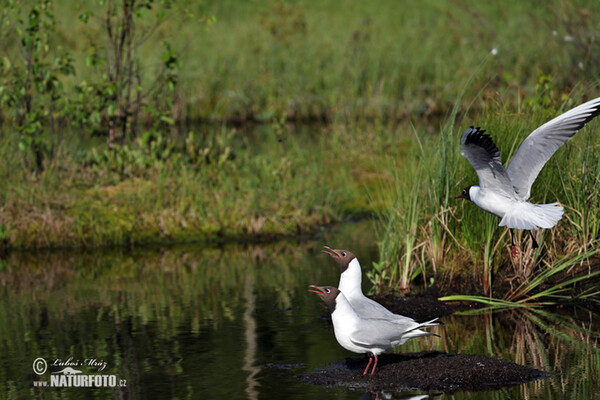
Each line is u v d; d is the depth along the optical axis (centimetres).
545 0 2470
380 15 4062
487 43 3011
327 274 1395
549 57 2438
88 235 1647
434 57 3159
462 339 1071
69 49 2755
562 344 1043
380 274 1323
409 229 1292
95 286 1363
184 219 1698
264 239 1684
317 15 4028
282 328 1120
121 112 2000
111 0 1964
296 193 1808
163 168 1798
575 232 1256
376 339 902
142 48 3036
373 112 2767
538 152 873
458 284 1277
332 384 903
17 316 1195
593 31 2003
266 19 3622
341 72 3045
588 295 1206
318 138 2458
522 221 865
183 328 1124
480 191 898
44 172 1725
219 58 3191
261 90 3045
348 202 1911
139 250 1611
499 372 916
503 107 1352
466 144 841
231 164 1902
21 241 1623
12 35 1912
